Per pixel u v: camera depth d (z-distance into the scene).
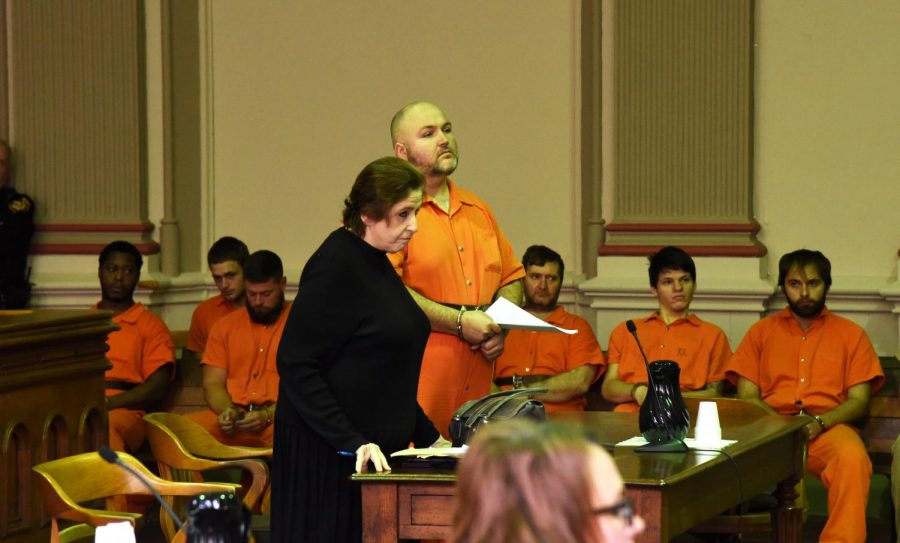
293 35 10.66
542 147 10.12
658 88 9.51
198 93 10.80
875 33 9.24
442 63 10.36
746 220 9.36
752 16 9.37
